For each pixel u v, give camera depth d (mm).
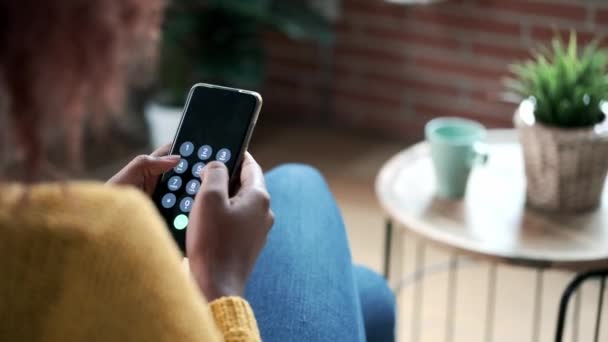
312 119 2697
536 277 1903
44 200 443
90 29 417
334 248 991
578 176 1253
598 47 2207
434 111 2516
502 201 1331
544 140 1242
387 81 2553
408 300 1830
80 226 443
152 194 799
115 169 2145
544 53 2277
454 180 1316
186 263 761
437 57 2453
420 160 1465
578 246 1206
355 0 2508
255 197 676
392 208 1308
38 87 416
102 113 446
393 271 1932
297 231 998
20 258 438
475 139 1338
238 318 619
